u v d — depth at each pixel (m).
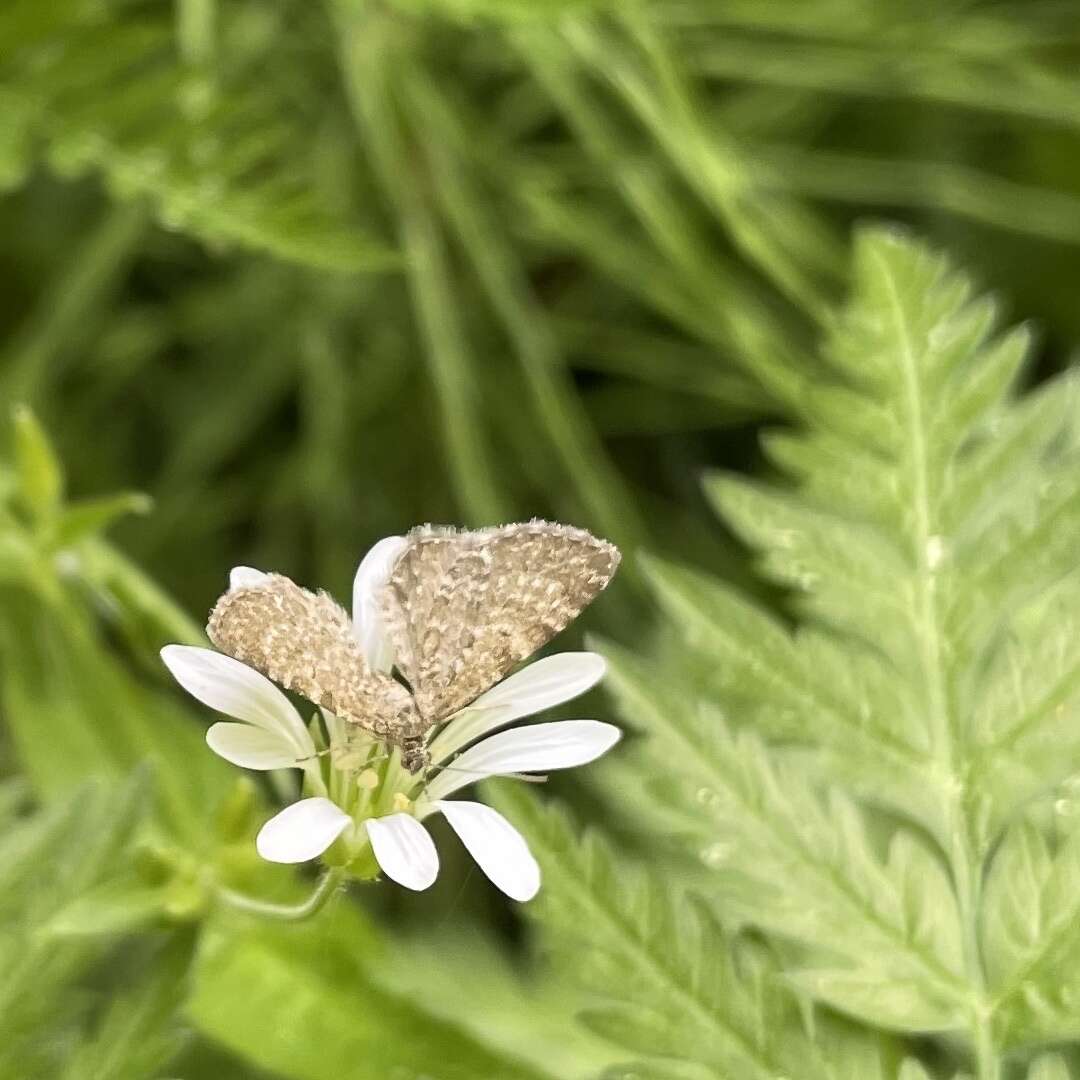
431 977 0.26
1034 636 0.24
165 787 0.26
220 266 0.35
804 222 0.35
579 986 0.23
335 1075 0.24
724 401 0.36
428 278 0.30
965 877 0.24
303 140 0.34
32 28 0.27
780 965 0.24
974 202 0.35
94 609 0.27
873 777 0.24
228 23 0.32
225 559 0.35
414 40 0.31
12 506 0.27
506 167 0.32
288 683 0.22
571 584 0.23
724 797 0.24
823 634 0.24
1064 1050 0.24
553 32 0.30
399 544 0.24
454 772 0.23
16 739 0.26
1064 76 0.35
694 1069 0.23
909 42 0.33
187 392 0.36
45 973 0.24
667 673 0.25
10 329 0.35
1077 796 0.24
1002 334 0.36
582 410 0.36
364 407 0.35
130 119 0.27
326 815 0.23
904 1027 0.24
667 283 0.31
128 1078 0.23
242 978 0.25
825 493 0.25
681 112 0.29
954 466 0.25
